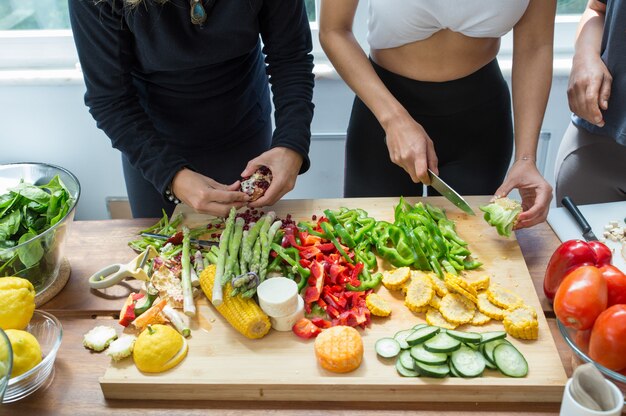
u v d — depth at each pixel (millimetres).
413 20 1359
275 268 1179
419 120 1555
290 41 1423
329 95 2094
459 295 1099
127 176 1611
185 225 1356
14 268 1104
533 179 1277
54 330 1024
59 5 2051
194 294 1149
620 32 1338
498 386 922
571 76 1453
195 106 1475
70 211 1131
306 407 949
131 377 961
